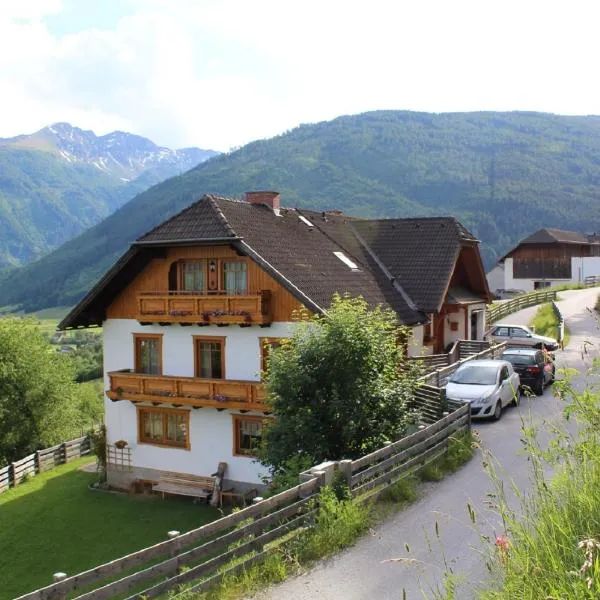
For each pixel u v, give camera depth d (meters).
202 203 25.00
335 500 10.77
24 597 7.05
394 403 15.41
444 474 13.89
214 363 24.30
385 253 31.64
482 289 34.62
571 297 57.03
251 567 9.31
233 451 23.69
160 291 25.17
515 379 21.66
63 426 36.22
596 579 5.23
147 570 8.24
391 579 9.05
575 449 7.24
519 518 8.60
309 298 21.70
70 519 22.88
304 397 15.17
